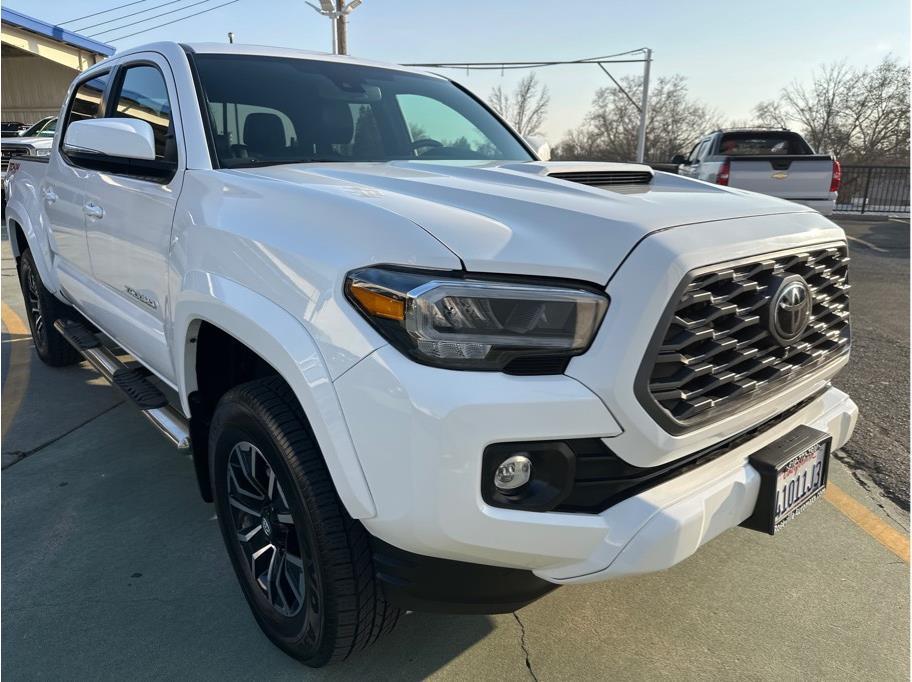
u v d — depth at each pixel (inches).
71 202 139.7
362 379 61.1
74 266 147.7
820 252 79.4
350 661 83.0
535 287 59.6
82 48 943.0
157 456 138.6
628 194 74.5
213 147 97.0
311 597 73.4
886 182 730.8
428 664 82.9
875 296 291.9
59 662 82.9
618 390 59.8
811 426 83.9
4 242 433.4
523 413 58.2
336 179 83.6
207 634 88.0
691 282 61.9
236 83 108.2
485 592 66.6
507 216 67.3
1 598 94.4
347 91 120.6
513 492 61.7
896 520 116.6
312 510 68.6
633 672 81.8
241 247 76.6
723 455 74.0
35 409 163.9
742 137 488.7
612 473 63.5
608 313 60.0
